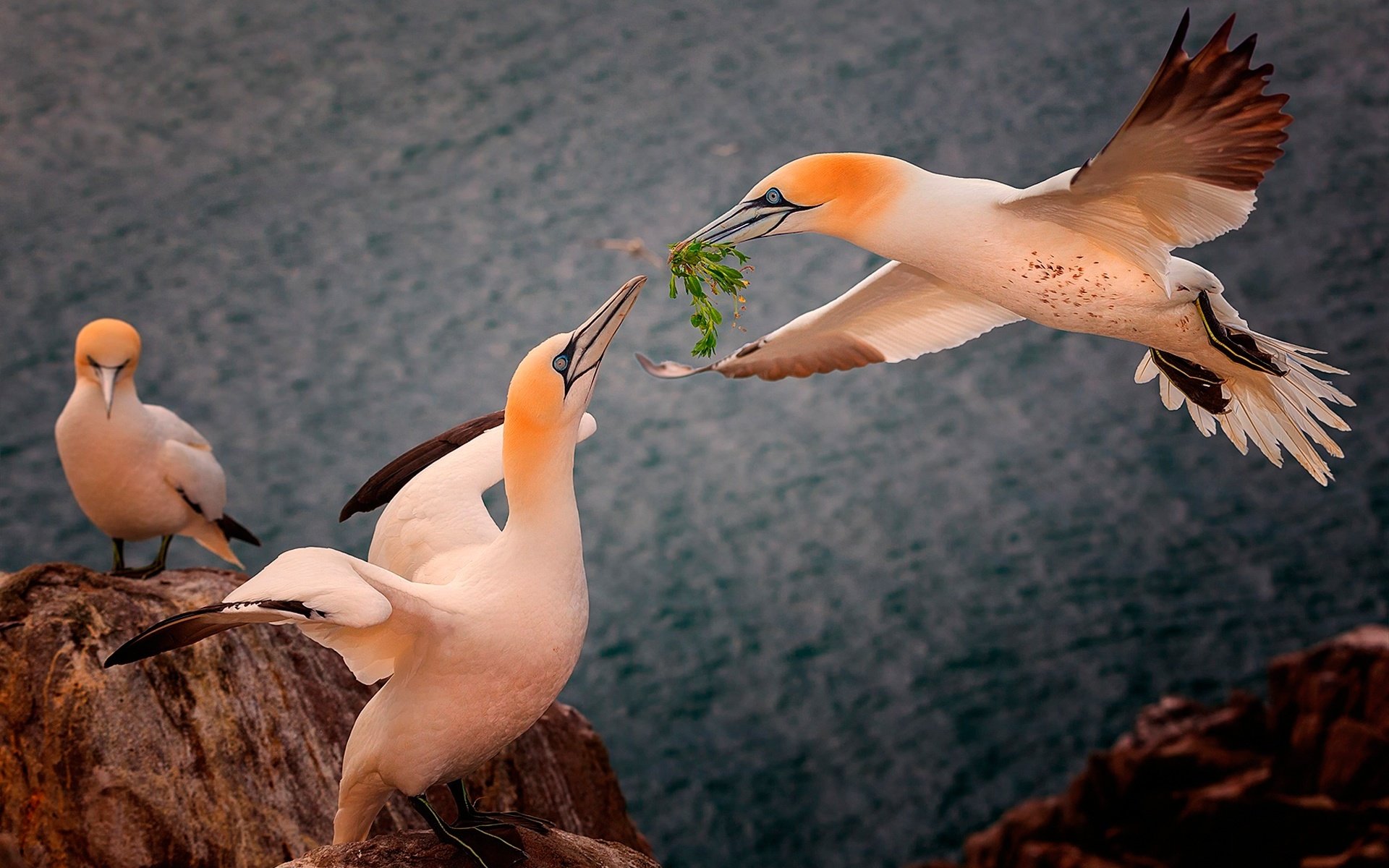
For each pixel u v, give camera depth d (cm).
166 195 6450
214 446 4525
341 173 6844
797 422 4719
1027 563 3922
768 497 4306
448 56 8300
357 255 5994
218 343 5206
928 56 7931
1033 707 3366
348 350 5209
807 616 3744
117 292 5512
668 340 5288
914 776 3172
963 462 4438
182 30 8388
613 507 4288
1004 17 8312
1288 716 2539
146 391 4853
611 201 6544
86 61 7875
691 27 8650
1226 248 5528
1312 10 7669
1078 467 4366
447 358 5181
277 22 8612
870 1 8819
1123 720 3306
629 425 4747
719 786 3164
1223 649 3516
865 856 2970
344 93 7756
